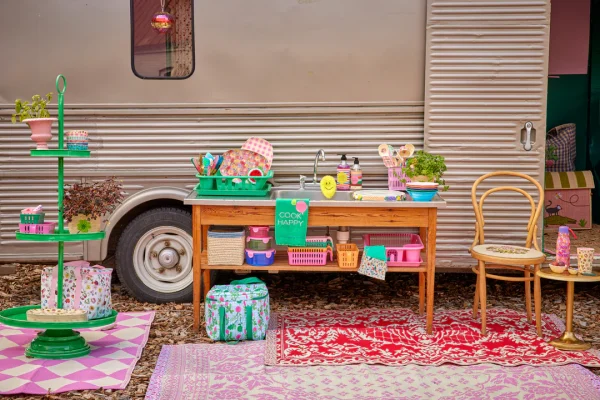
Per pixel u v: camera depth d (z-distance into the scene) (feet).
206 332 14.20
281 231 14.03
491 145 15.99
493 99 15.88
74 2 15.66
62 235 12.66
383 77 15.88
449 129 15.96
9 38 15.72
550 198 21.36
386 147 15.76
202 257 14.85
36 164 16.08
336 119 16.02
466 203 16.17
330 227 16.19
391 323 14.89
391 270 14.26
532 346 13.41
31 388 11.09
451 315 15.47
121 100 15.93
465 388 11.34
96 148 16.06
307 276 19.01
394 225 14.08
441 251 16.31
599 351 13.12
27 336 13.89
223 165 15.12
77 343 12.77
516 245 16.28
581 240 19.48
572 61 23.41
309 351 13.05
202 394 11.03
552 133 22.91
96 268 13.98
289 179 16.22
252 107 15.94
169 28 15.74
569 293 13.44
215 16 15.71
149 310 15.83
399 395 11.05
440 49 15.74
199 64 15.83
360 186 15.70
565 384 11.49
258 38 15.75
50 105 15.92
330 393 11.12
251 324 13.74
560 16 23.25
